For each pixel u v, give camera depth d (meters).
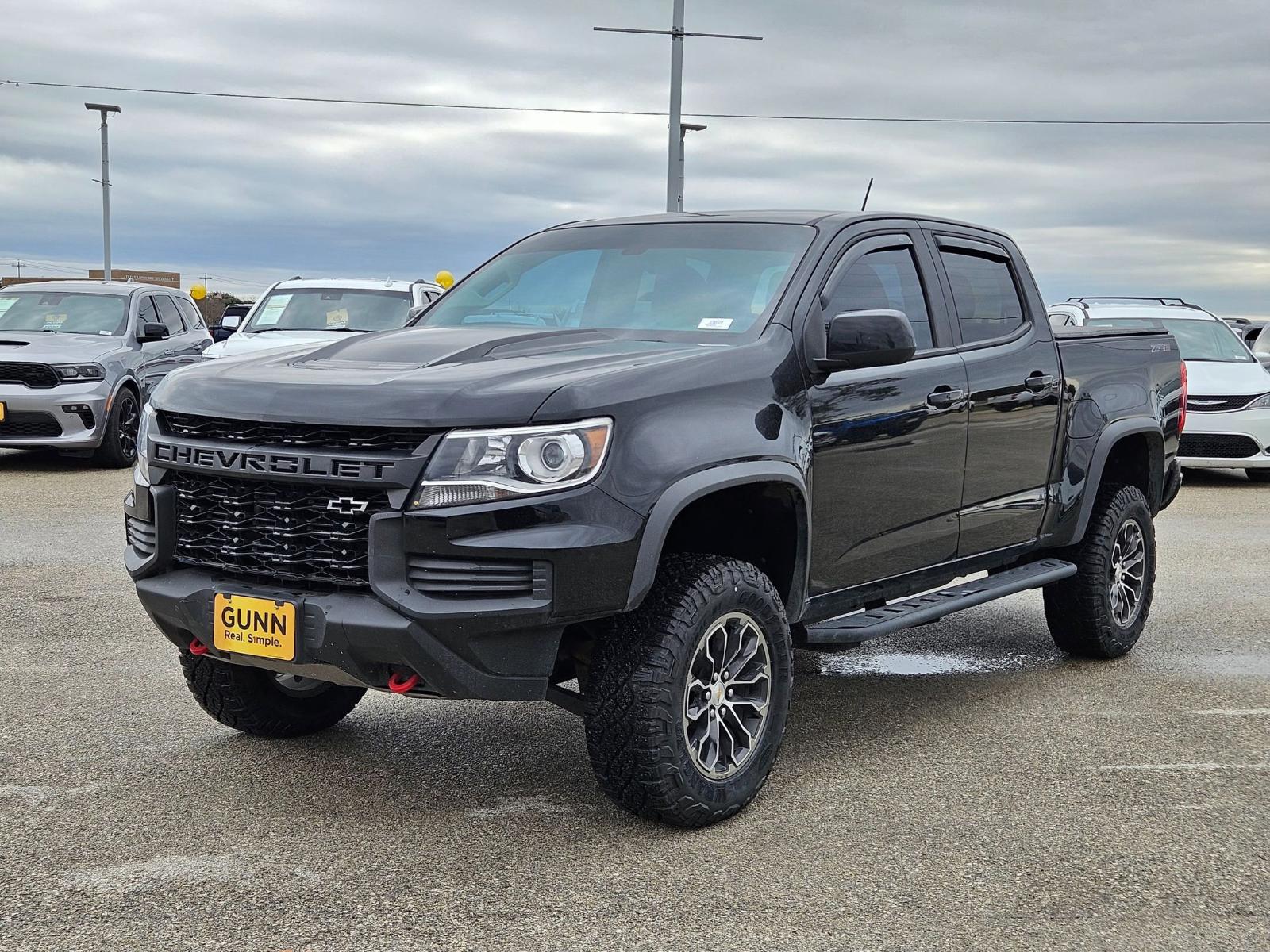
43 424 12.88
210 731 4.94
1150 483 6.64
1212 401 13.28
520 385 3.67
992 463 5.36
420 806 4.17
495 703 5.43
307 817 4.06
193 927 3.27
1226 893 3.53
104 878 3.57
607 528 3.62
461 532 3.54
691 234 5.03
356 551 3.69
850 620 4.69
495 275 5.27
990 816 4.11
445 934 3.24
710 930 3.27
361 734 4.96
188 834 3.91
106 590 7.41
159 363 14.45
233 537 3.91
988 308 5.56
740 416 4.05
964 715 5.31
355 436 3.66
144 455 4.12
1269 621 7.19
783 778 4.48
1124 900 3.47
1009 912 3.39
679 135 28.50
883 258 5.03
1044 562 5.97
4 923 3.28
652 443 3.75
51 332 13.87
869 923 3.31
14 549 8.70
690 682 3.91
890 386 4.74
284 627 3.71
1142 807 4.20
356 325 13.23
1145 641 6.71
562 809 4.15
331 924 3.29
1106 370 6.18
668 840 3.88
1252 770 4.59
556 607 3.56
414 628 3.53
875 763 4.66
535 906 3.40
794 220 4.95
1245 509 11.89
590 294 4.89
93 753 4.66
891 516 4.82
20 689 5.45
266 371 4.05
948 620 7.32
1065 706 5.45
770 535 4.42
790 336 4.40
